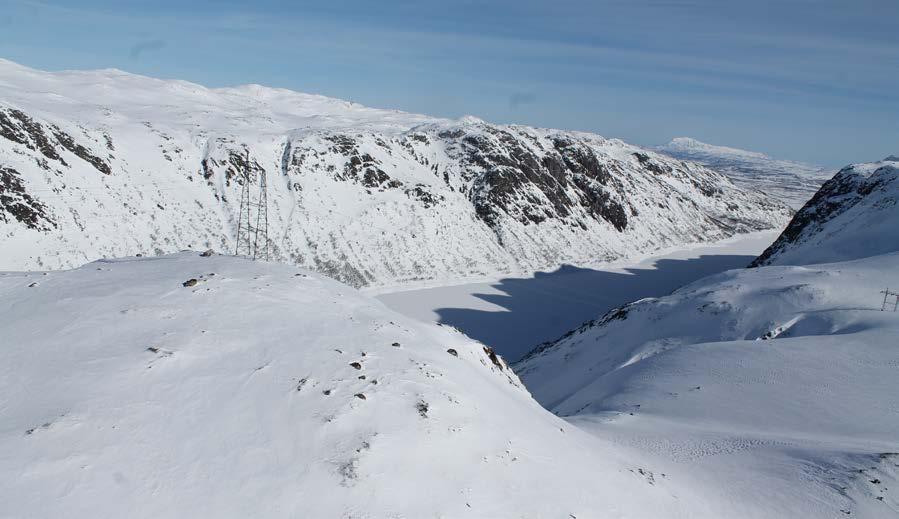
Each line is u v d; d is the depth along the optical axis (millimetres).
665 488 13453
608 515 10945
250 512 8234
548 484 11055
